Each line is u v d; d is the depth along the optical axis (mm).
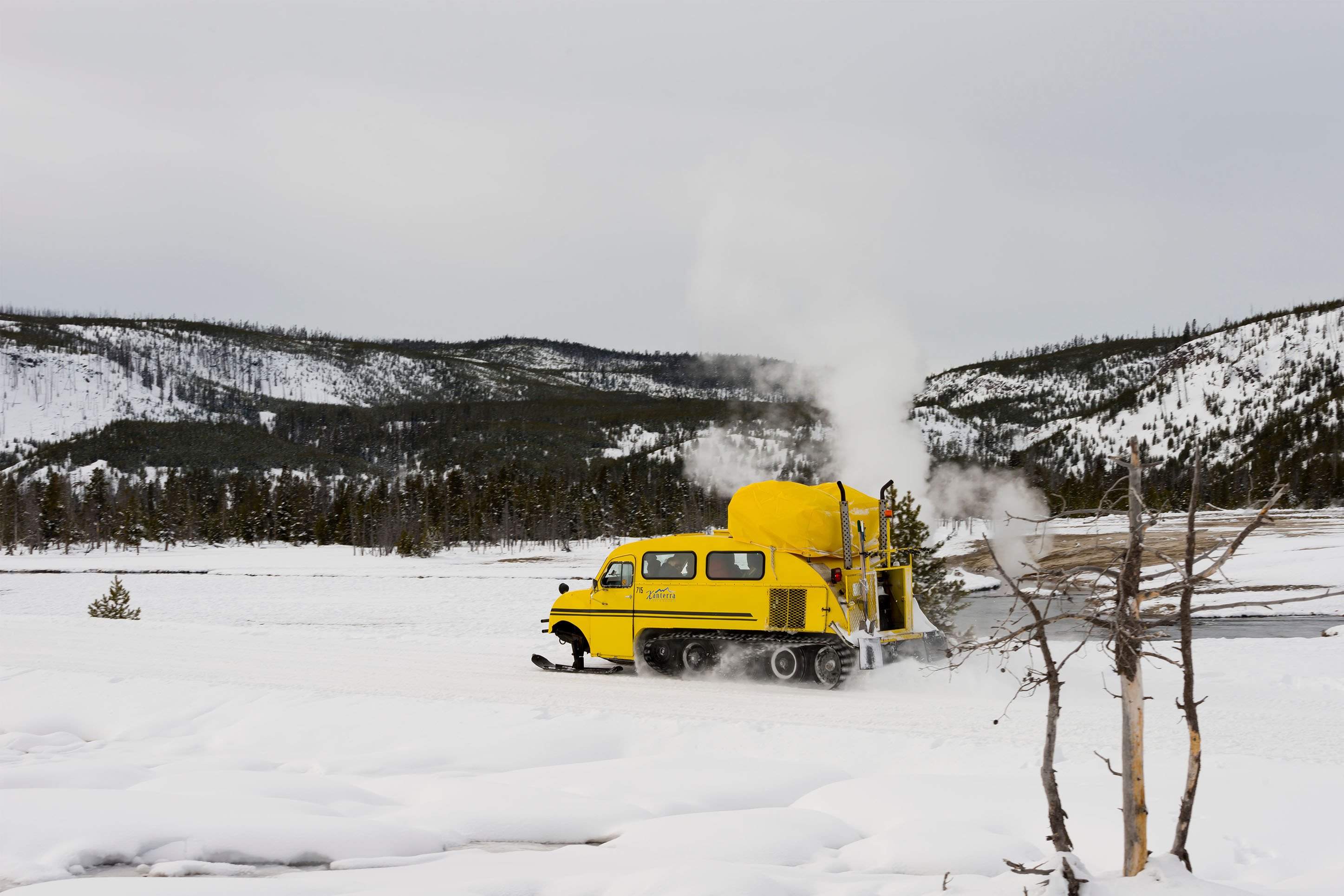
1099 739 9094
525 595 38625
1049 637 17031
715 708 10773
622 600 13891
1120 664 4297
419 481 121250
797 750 8570
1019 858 5324
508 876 4902
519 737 9031
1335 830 5578
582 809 6438
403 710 10164
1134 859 4227
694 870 4738
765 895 4527
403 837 5789
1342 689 12523
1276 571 37094
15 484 111688
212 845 5410
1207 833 5613
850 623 12273
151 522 105312
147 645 17031
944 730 9523
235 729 9867
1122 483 4266
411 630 24484
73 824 5566
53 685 11992
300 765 8133
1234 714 10664
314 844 5520
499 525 101250
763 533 13016
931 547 17312
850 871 5367
